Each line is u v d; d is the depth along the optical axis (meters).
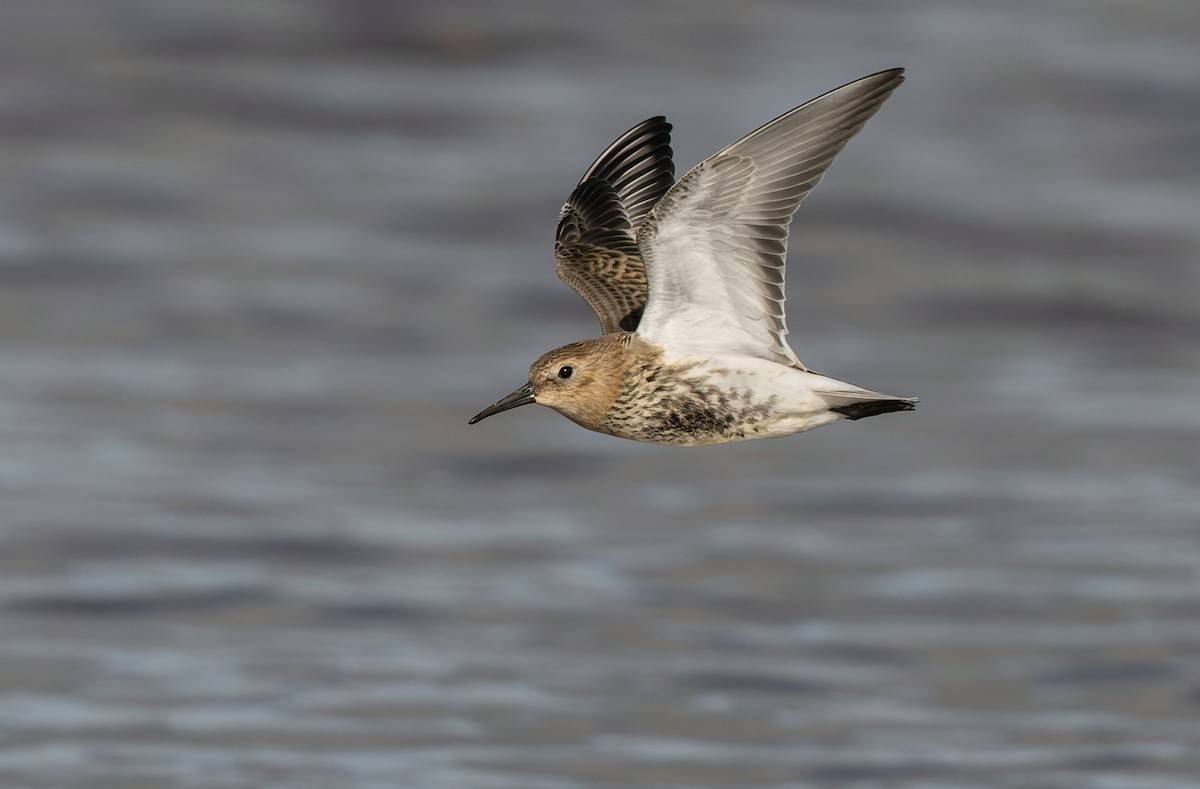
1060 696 14.27
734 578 17.17
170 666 14.62
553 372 8.38
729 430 8.30
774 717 13.75
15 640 15.21
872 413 8.12
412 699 13.91
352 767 12.51
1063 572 17.25
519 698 14.03
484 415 8.48
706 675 14.59
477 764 12.66
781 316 8.13
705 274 8.15
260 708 13.74
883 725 13.59
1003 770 12.72
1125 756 13.05
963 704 14.12
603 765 12.68
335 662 14.81
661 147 9.17
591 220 8.98
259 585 16.78
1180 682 14.52
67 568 17.12
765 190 8.01
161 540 17.98
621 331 8.56
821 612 16.27
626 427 8.45
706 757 12.88
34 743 12.88
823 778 12.56
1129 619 16.00
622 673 14.64
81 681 14.29
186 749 12.84
